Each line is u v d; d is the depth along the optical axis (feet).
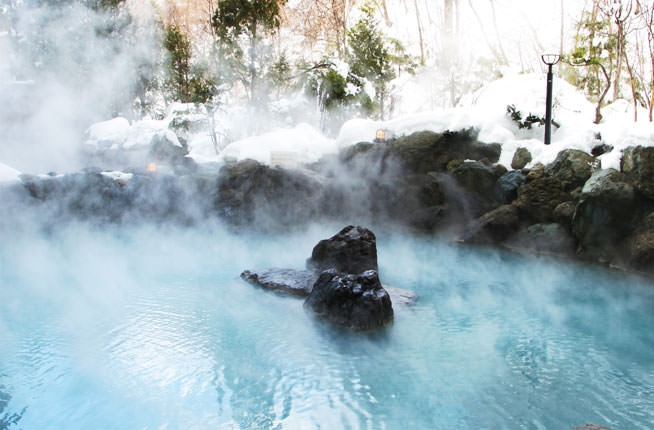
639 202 18.80
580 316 14.26
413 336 12.80
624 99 33.58
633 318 14.03
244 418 8.73
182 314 14.40
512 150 26.53
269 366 10.94
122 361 11.16
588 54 30.78
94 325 13.48
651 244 17.87
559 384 10.07
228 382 10.16
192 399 9.43
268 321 13.84
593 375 10.50
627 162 19.30
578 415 8.82
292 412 8.94
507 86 31.42
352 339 12.57
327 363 11.14
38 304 15.35
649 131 19.06
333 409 9.05
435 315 14.47
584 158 21.68
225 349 11.85
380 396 9.58
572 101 30.07
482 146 27.61
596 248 20.39
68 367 10.85
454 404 9.25
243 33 39.11
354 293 13.56
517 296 16.28
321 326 13.47
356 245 18.13
